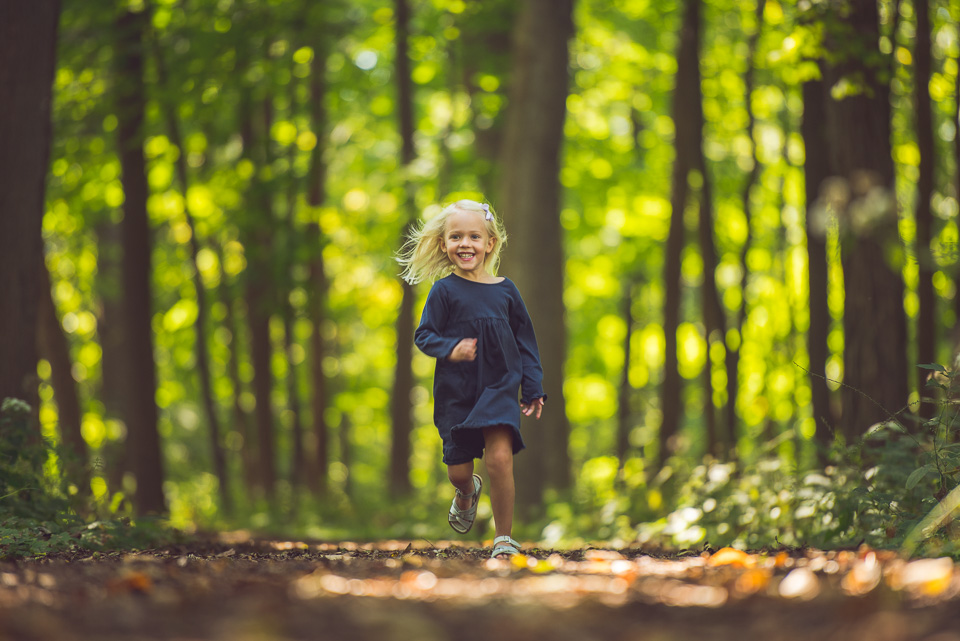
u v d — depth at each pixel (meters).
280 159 17.33
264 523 15.60
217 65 14.77
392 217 18.47
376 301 23.66
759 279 21.06
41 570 3.62
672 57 18.16
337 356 25.08
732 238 19.83
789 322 16.47
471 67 17.23
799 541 6.50
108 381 22.02
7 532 5.19
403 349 20.00
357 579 3.23
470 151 17.62
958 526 4.13
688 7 14.52
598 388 28.58
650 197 20.81
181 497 20.31
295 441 20.52
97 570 3.61
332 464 28.03
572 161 20.22
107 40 14.63
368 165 20.81
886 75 8.39
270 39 15.37
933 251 4.71
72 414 15.56
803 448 9.03
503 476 4.66
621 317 24.20
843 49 8.08
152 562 4.05
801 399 16.89
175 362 23.61
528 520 13.75
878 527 5.42
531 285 14.42
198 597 2.75
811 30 8.12
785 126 16.64
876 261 8.21
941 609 2.40
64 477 6.82
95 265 21.30
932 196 9.40
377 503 17.98
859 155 8.34
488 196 16.75
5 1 8.09
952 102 11.09
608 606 2.61
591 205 20.72
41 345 15.61
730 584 3.02
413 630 2.25
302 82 17.47
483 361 4.82
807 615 2.40
